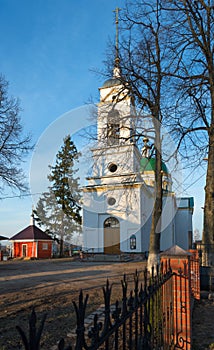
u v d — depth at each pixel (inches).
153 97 574.6
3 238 1169.4
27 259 1165.7
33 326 47.9
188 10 491.2
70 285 418.3
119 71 593.6
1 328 222.4
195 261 350.3
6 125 788.0
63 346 52.7
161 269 168.7
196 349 198.5
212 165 463.2
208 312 295.4
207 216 451.2
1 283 447.5
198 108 510.6
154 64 569.6
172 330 180.1
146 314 107.4
